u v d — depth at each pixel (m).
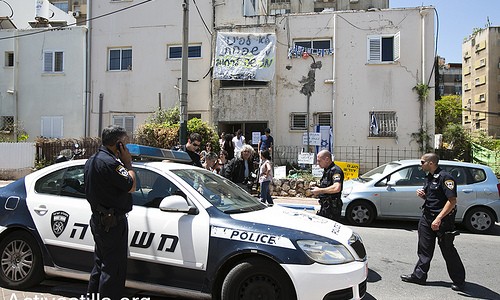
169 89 18.88
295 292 3.87
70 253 4.64
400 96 16.91
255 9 20.27
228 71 17.36
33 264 4.80
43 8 22.03
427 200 5.72
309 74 17.56
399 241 8.27
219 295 4.16
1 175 17.05
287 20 17.78
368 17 17.17
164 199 4.29
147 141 15.71
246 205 4.81
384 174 9.95
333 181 6.16
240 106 17.69
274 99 17.44
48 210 4.80
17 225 4.85
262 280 3.98
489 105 43.31
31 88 19.97
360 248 4.42
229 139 13.59
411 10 16.86
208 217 4.25
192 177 4.84
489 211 9.40
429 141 16.58
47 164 16.75
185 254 4.18
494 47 43.50
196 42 18.56
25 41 20.09
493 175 9.66
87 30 19.64
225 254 4.04
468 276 6.20
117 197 3.86
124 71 19.22
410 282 5.81
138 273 4.34
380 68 17.08
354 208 9.86
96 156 3.90
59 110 19.69
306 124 17.55
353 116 17.20
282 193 13.39
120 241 3.88
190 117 18.52
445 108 29.27
